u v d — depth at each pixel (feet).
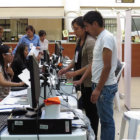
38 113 4.79
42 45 20.93
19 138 4.51
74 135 4.55
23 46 11.69
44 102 4.77
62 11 29.86
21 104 6.79
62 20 30.48
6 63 9.23
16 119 4.58
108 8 31.32
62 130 4.58
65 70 9.68
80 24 8.36
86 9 31.35
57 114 4.75
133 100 16.20
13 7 30.71
